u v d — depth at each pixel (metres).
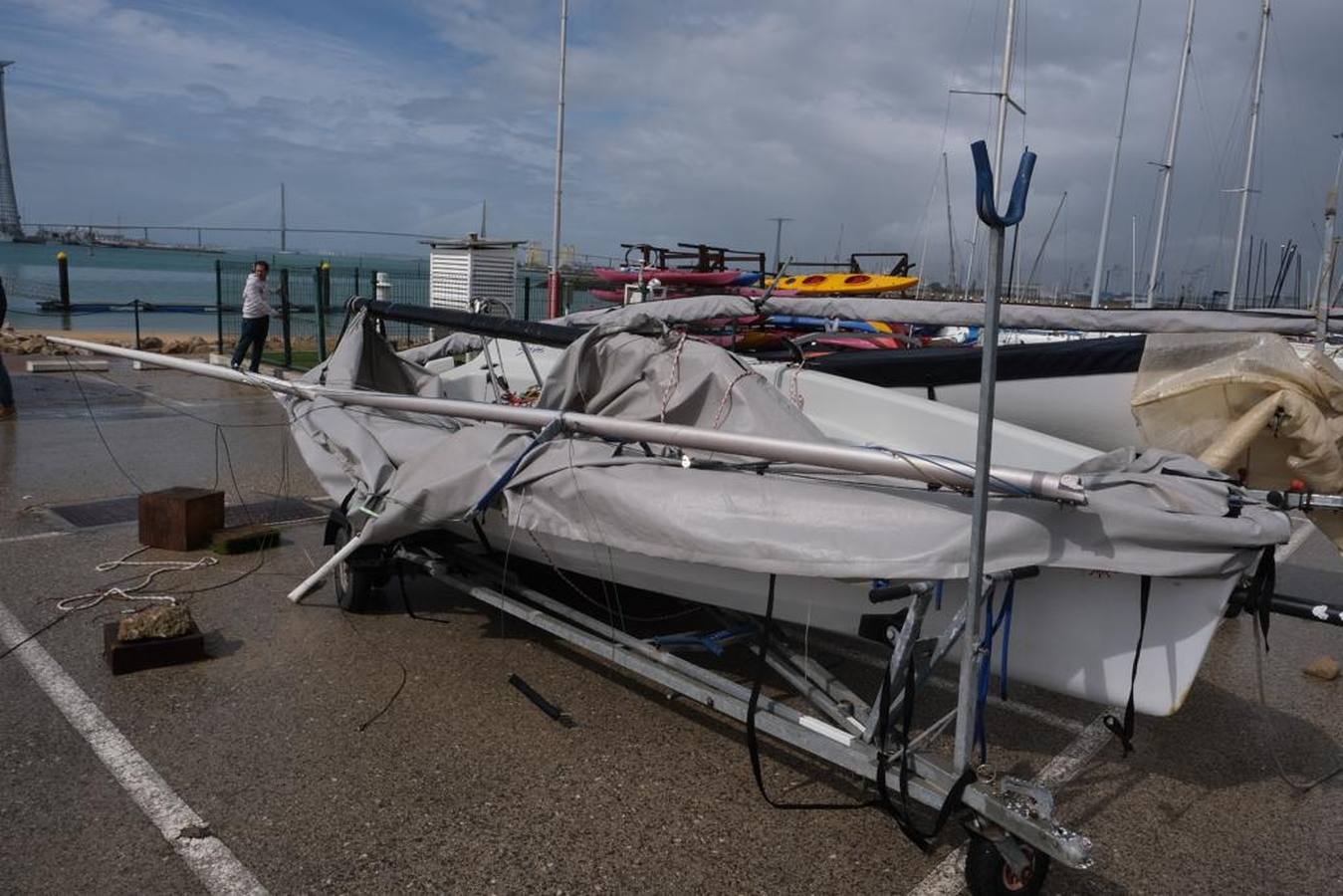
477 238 16.06
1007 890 2.91
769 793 3.58
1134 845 3.40
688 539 3.38
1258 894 3.13
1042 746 4.16
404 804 3.40
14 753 3.63
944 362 5.26
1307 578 6.93
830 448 3.13
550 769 3.69
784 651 4.03
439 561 4.93
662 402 4.19
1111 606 3.28
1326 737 4.38
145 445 9.43
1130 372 4.81
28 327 21.94
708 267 13.41
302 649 4.71
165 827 3.19
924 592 3.01
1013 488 2.82
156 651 4.41
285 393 5.70
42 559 5.89
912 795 3.01
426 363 7.55
